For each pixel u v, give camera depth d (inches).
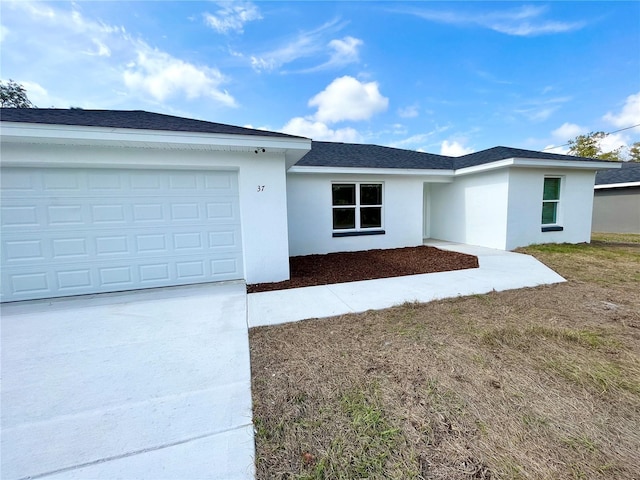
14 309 164.2
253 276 216.2
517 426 72.4
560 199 353.4
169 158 190.7
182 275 209.8
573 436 68.8
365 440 69.0
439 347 116.1
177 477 60.4
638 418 75.0
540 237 345.7
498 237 336.2
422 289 199.0
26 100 684.1
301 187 331.9
